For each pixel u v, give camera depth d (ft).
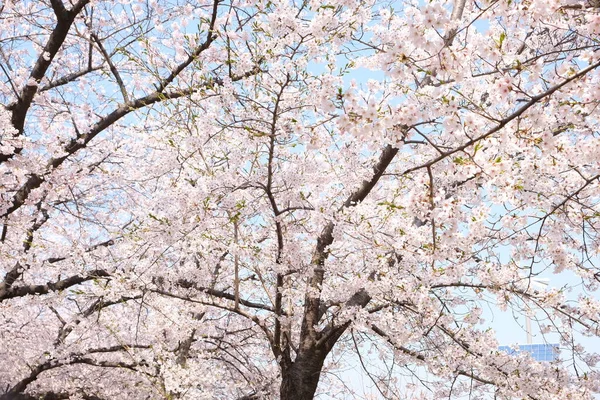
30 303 22.36
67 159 25.16
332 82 13.19
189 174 19.70
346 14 14.97
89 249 22.72
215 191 18.11
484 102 14.79
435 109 11.26
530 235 16.15
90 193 26.50
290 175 17.07
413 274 17.25
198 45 19.40
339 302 19.01
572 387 17.61
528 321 18.98
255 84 16.30
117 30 24.23
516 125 12.13
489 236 15.81
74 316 25.76
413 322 19.44
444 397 21.61
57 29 20.36
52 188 22.00
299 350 19.34
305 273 18.44
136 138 24.58
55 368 28.78
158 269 21.17
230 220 17.40
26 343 28.25
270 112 16.40
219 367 30.22
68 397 29.35
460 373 19.43
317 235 19.30
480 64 14.25
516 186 12.64
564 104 11.43
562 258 14.70
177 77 21.35
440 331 19.98
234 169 17.71
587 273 17.20
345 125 11.03
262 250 19.81
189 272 21.38
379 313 19.99
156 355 25.07
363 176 18.13
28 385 28.66
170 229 17.54
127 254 21.67
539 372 17.78
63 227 27.32
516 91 11.11
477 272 17.85
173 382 23.04
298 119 16.61
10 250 22.89
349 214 16.48
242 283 24.45
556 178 16.07
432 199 12.52
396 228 16.70
